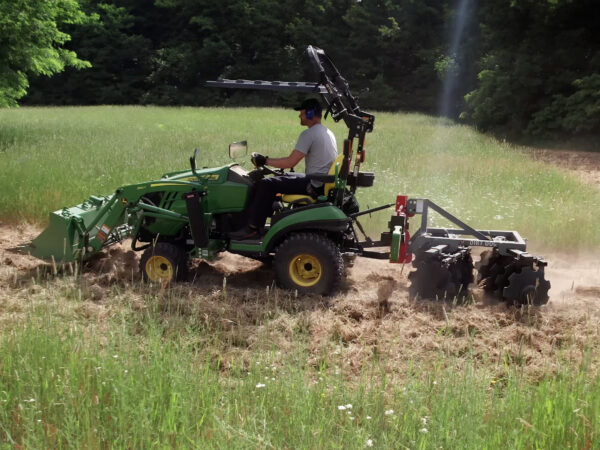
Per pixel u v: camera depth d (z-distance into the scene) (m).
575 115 26.12
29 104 55.62
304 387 3.85
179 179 6.69
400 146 18.50
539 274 5.94
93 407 3.54
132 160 13.14
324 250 6.12
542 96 29.16
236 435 3.33
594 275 7.35
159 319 5.28
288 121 27.84
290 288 6.26
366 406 3.73
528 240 8.53
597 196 11.51
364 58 56.31
